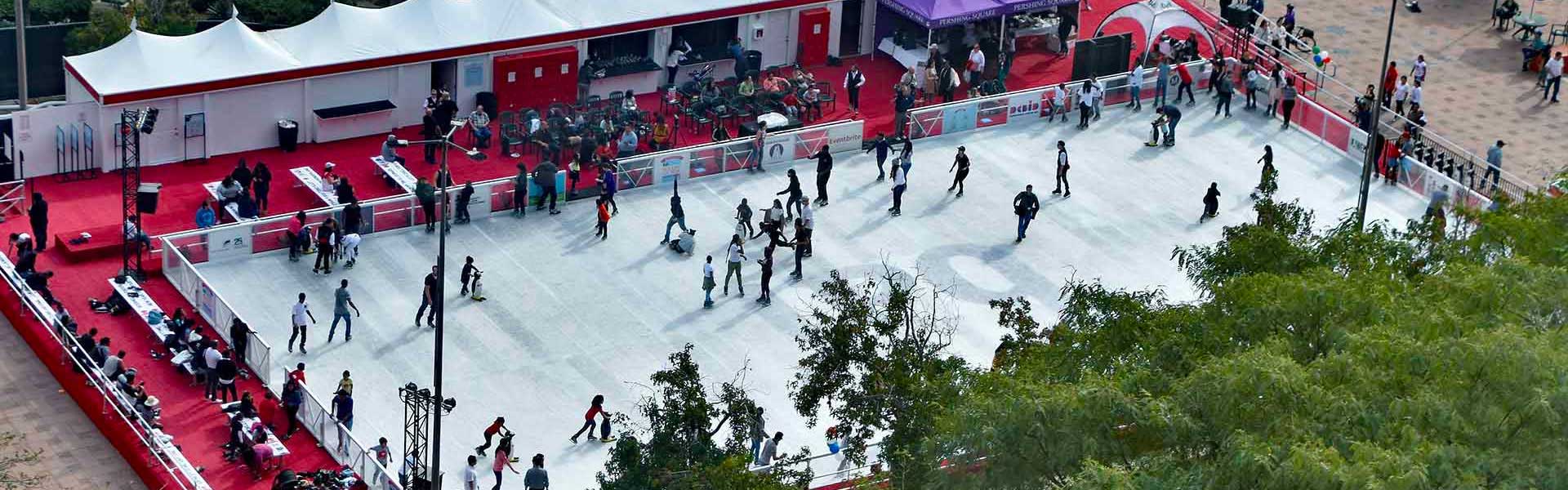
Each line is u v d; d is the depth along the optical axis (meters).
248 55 53.69
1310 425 24.78
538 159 54.84
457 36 56.34
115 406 42.03
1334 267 33.34
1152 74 59.53
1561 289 28.14
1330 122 57.03
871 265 49.72
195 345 43.56
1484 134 61.19
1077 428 26.28
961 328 46.84
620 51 59.72
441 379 39.78
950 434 27.53
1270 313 28.22
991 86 59.50
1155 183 54.84
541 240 50.03
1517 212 33.72
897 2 61.16
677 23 59.06
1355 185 55.22
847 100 59.91
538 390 43.88
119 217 50.53
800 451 41.34
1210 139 57.53
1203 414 25.69
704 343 45.91
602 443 42.19
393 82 55.84
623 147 53.66
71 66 52.72
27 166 51.84
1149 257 50.94
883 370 36.03
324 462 41.09
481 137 54.88
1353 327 27.33
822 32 61.50
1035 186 54.31
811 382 36.44
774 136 54.16
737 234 48.19
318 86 54.78
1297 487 23.69
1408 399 24.75
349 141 55.44
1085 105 57.47
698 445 35.03
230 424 41.66
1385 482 23.11
